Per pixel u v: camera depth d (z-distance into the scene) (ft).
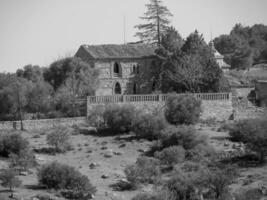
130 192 162.91
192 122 255.50
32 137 234.99
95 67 333.62
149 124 233.55
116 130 247.09
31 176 176.65
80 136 240.53
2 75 297.12
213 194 153.17
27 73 331.77
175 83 311.47
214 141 225.97
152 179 173.68
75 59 314.96
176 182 154.40
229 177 160.25
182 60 312.29
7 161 193.36
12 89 273.13
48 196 149.89
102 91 335.67
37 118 269.85
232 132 228.63
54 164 167.43
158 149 213.66
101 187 168.14
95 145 224.94
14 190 157.28
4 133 211.82
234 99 304.30
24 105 272.92
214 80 303.48
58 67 313.73
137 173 169.27
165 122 237.25
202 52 321.93
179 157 192.13
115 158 206.08
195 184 154.10
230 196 149.18
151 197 141.18
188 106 255.29
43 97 279.90
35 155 203.51
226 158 200.44
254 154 201.77
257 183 166.61
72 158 206.28
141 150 215.72
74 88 294.87
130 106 252.42
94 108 264.11
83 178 161.48
